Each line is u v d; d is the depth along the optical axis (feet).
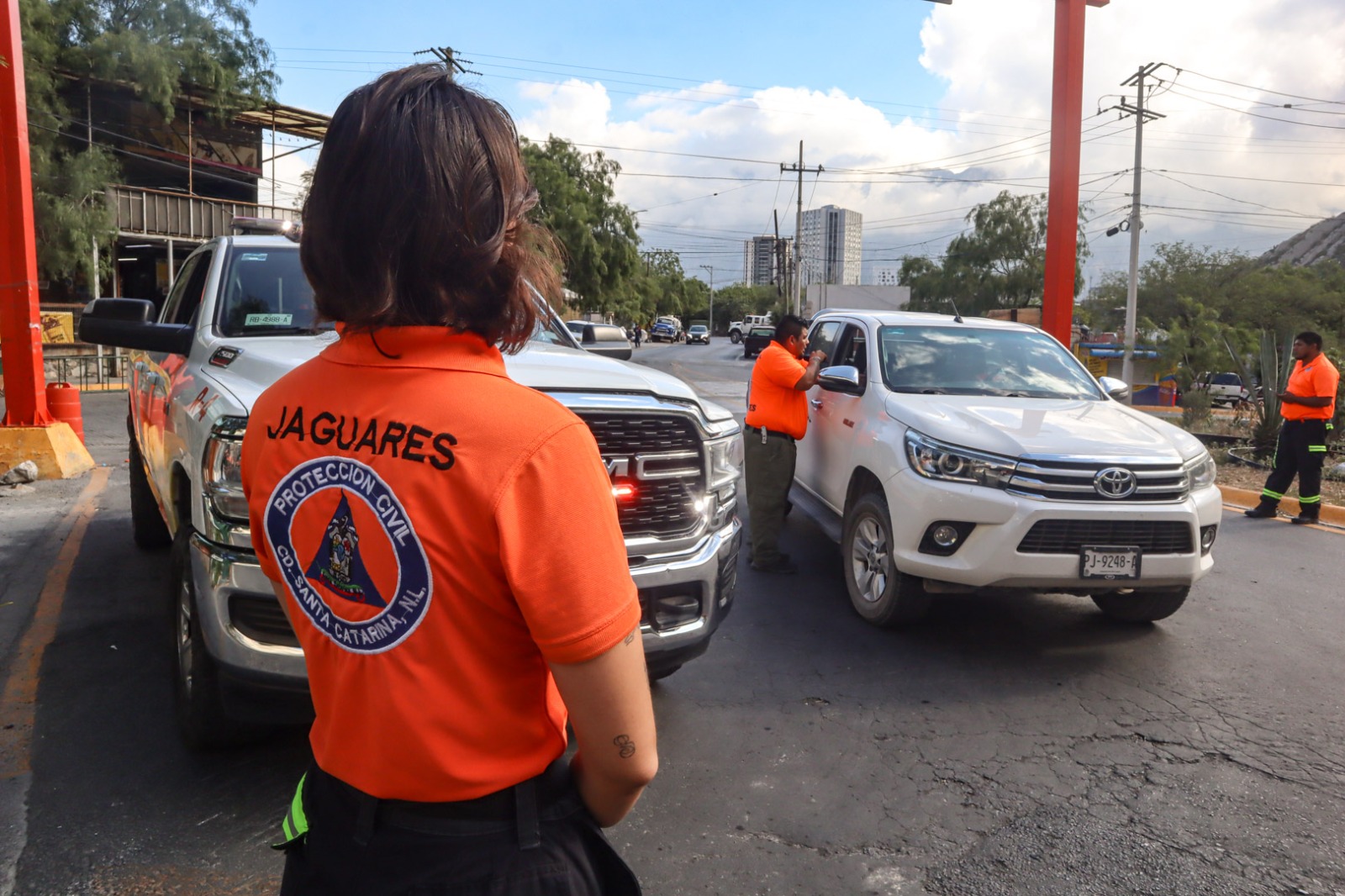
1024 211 165.89
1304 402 27.17
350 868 3.65
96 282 78.79
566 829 3.68
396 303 3.47
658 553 10.37
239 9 84.28
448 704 3.40
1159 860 9.48
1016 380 18.70
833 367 18.71
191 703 10.44
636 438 10.16
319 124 96.99
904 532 15.34
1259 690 14.05
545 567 3.22
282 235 15.10
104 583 17.54
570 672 3.29
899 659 15.06
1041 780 11.13
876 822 10.11
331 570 3.58
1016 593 14.97
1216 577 20.74
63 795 10.04
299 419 3.74
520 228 3.77
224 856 9.01
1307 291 156.15
